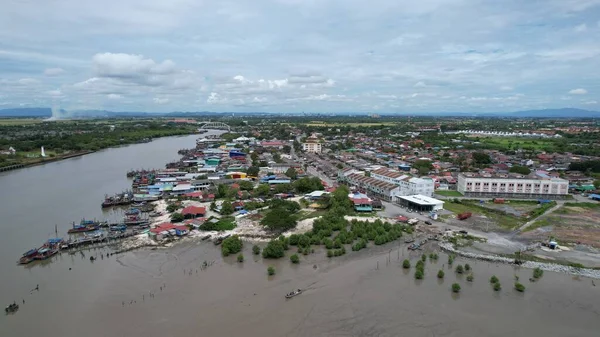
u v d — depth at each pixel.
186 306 73.81
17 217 131.38
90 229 116.81
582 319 70.56
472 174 173.75
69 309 72.69
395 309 73.25
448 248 102.94
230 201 141.75
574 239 110.94
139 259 96.00
